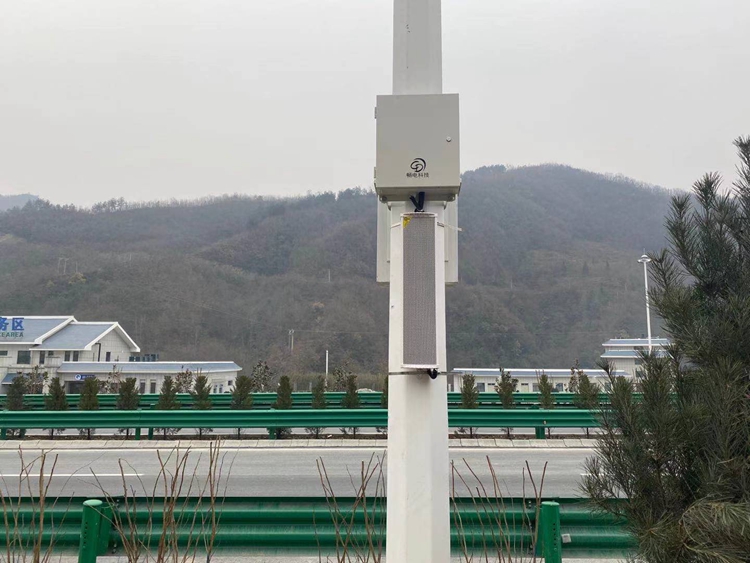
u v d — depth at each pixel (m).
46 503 3.42
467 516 3.24
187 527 3.28
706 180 2.67
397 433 1.97
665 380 2.34
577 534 3.23
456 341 60.69
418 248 2.04
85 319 67.19
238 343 66.75
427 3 2.33
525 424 11.13
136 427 11.21
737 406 2.11
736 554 1.89
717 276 2.50
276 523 3.35
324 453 9.95
